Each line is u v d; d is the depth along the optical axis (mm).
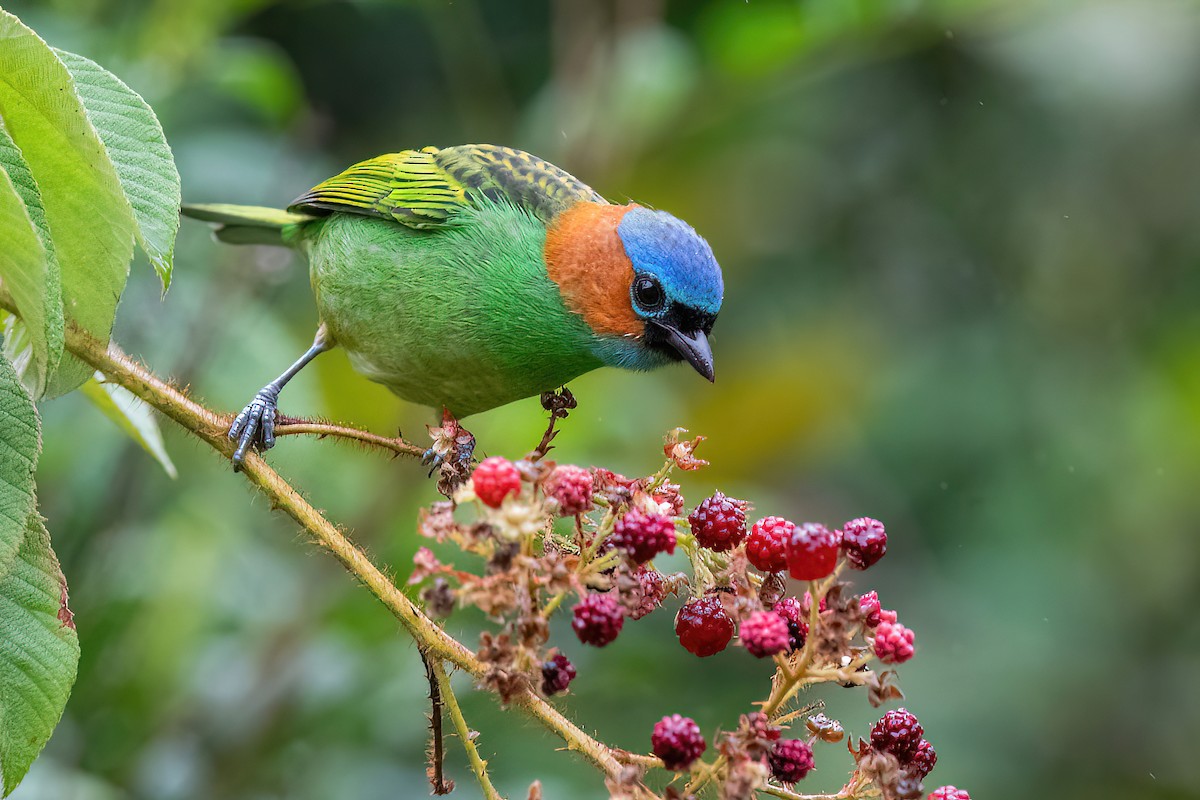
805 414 13828
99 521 9922
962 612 13477
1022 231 14641
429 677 5605
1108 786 12766
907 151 14586
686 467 5645
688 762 4918
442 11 12797
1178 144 14117
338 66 13797
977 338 14531
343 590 10594
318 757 10219
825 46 11875
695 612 5562
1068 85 13930
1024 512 13961
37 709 5355
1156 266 14617
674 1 14047
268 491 5898
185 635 10086
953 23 11750
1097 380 14586
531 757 10500
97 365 5973
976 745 12570
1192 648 13828
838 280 14617
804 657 5137
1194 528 14195
